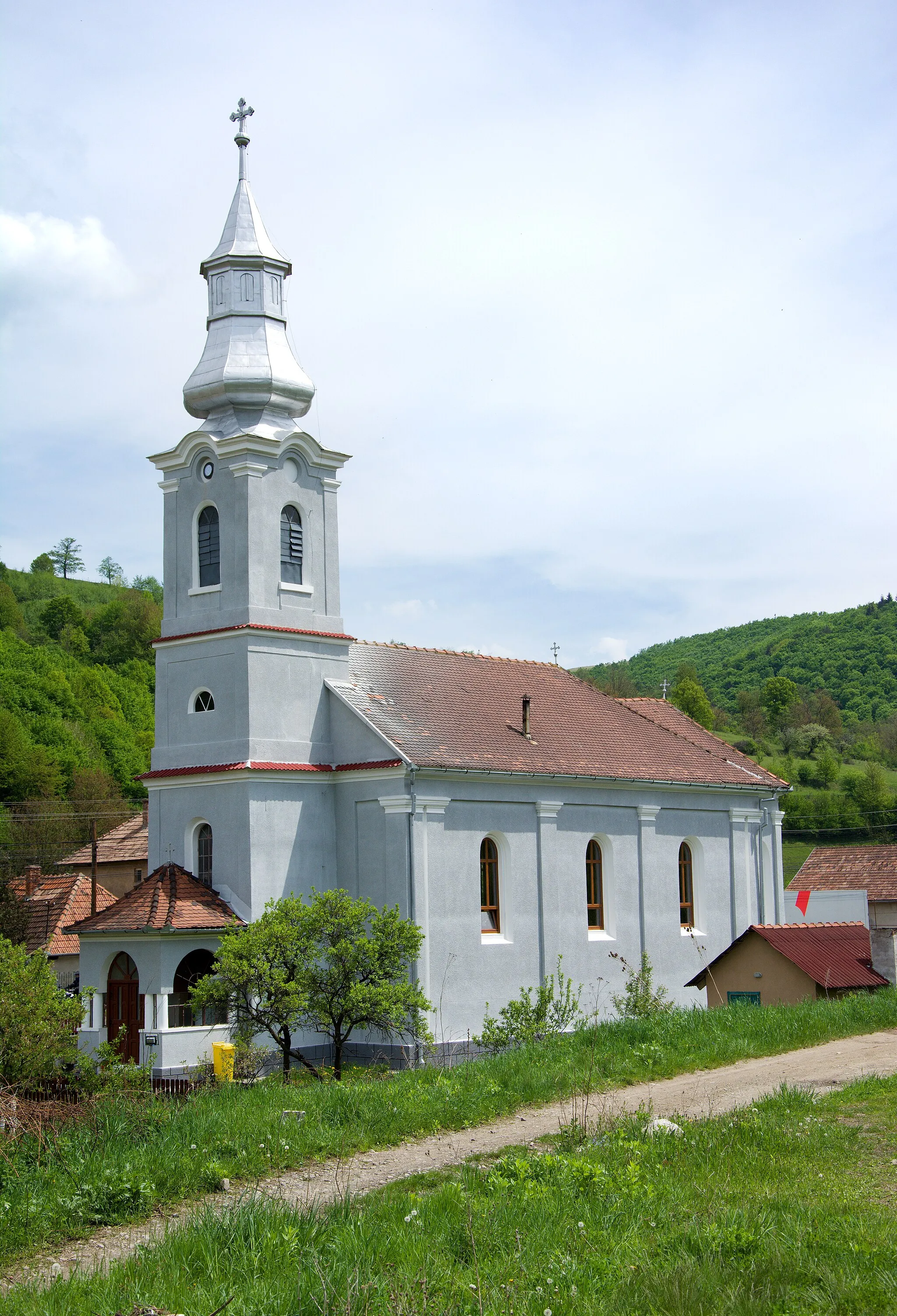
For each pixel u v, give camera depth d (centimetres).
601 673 19662
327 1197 1576
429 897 3450
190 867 3547
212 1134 1864
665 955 4238
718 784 4450
